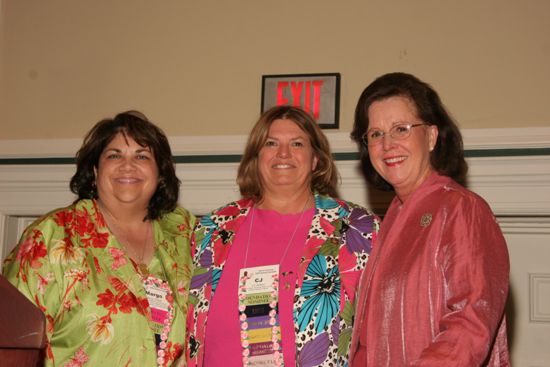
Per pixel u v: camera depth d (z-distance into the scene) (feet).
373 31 10.51
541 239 10.83
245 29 11.02
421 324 5.56
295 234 7.41
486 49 10.09
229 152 10.69
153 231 7.91
